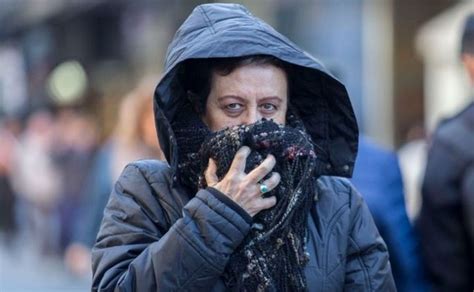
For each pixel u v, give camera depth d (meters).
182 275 5.45
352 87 28.14
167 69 5.70
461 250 9.28
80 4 40.62
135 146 11.79
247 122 5.71
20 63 47.03
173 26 34.38
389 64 27.83
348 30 28.31
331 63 10.07
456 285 9.32
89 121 39.31
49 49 44.41
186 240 5.45
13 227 33.81
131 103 11.84
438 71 23.56
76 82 40.22
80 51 42.12
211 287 5.55
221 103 5.75
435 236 9.32
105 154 11.83
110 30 40.78
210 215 5.46
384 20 27.83
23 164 29.97
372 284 5.91
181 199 5.79
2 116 47.47
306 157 5.65
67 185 28.31
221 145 5.61
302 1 29.22
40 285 23.45
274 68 5.75
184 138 5.80
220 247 5.45
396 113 27.64
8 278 25.22
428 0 27.72
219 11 5.87
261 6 29.98
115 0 38.16
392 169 9.05
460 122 9.23
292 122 5.95
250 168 5.57
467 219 9.16
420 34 27.31
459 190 9.19
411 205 16.38
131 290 5.55
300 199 5.63
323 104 6.03
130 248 5.74
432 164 9.31
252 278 5.58
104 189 11.72
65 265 26.72
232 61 5.70
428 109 25.25
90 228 11.78
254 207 5.54
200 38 5.75
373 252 5.98
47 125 30.27
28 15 46.00
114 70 40.53
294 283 5.65
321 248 5.79
